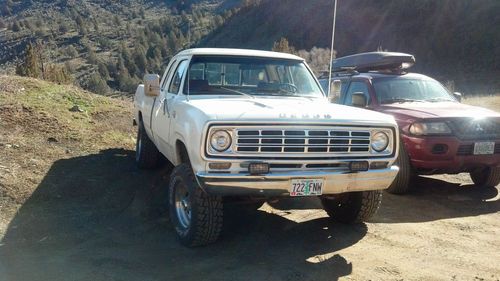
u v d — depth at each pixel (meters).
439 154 6.53
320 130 4.51
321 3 124.44
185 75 5.72
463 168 6.72
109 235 5.11
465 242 5.14
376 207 5.29
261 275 4.24
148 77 5.89
